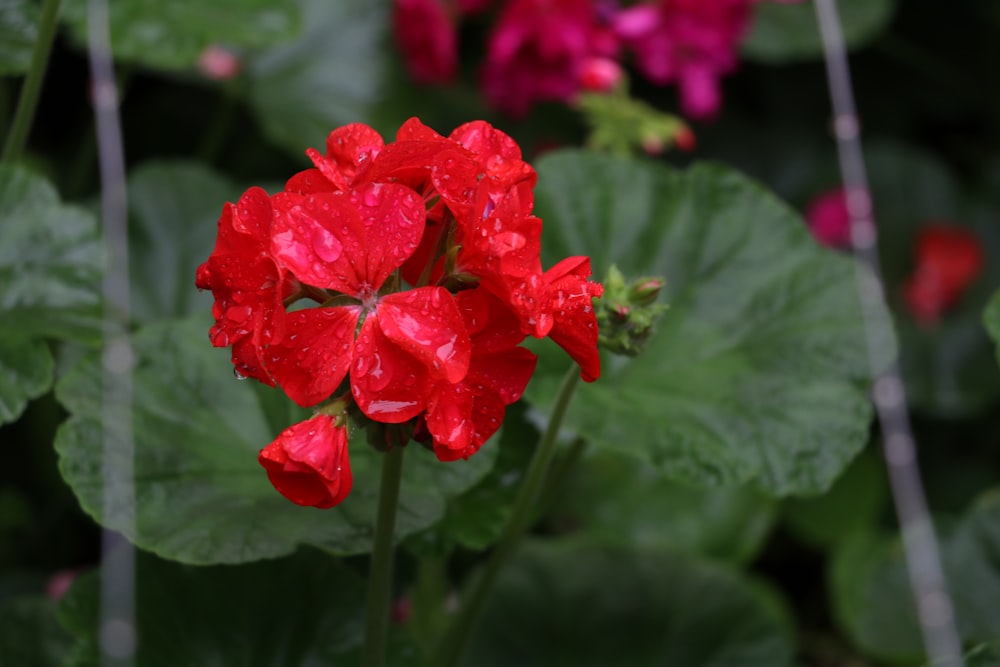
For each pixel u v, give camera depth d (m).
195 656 0.71
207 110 1.33
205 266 0.61
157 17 0.95
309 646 0.73
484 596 0.76
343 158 0.64
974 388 1.33
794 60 1.47
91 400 0.72
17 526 1.02
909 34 1.52
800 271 0.82
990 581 0.83
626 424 0.75
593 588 0.91
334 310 0.61
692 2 1.10
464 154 0.61
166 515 0.69
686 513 1.03
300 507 0.70
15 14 0.83
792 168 1.44
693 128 1.42
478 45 1.35
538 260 0.61
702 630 0.91
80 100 1.31
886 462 1.24
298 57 1.23
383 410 0.60
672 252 0.83
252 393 0.74
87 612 0.71
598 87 1.05
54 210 0.76
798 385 0.78
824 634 1.20
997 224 1.45
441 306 0.60
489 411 0.61
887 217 1.44
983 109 1.54
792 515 1.18
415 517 0.70
